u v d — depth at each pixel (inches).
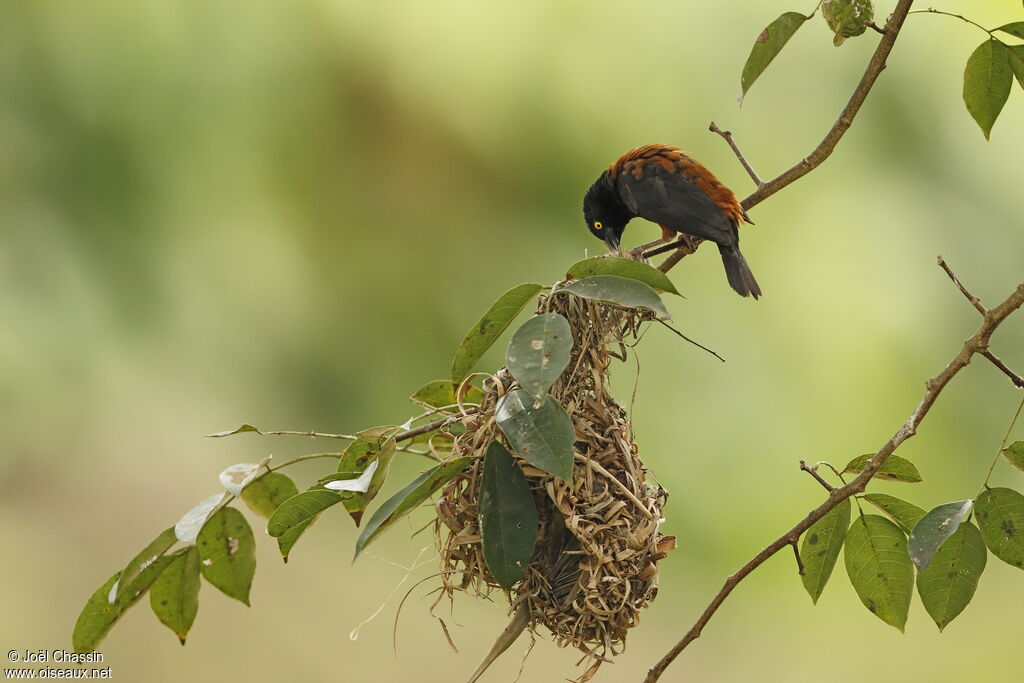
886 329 570.3
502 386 163.5
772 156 581.9
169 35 522.9
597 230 287.6
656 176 259.6
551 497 163.3
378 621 481.7
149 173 516.1
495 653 167.6
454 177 576.1
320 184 556.1
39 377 479.2
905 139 593.6
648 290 146.5
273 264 546.3
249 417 541.3
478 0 563.8
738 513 546.9
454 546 165.8
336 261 562.9
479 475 164.9
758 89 587.5
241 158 537.3
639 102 577.3
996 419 585.0
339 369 559.5
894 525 169.5
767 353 561.6
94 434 493.0
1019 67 178.7
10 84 494.9
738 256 247.9
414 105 562.6
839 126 196.9
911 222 583.8
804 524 165.9
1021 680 549.0
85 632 175.0
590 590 162.9
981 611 602.5
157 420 513.3
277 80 543.5
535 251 579.2
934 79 596.4
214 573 177.5
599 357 167.0
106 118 509.4
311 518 162.2
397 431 163.6
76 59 506.3
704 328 561.0
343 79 556.1
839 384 562.6
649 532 165.0
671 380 552.1
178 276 521.3
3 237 481.7
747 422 550.3
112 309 502.6
